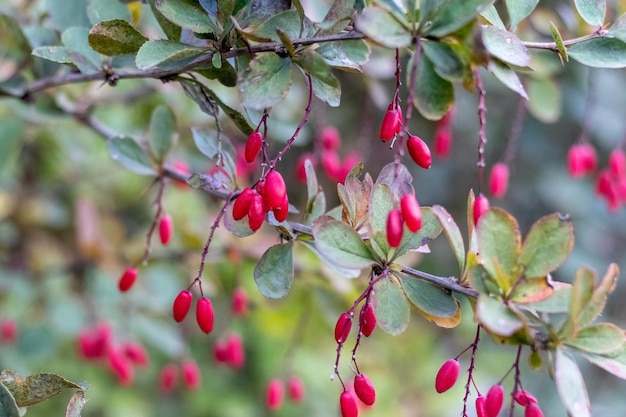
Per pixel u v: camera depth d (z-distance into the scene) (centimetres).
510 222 56
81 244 95
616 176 80
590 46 61
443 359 146
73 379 121
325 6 73
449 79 55
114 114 105
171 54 58
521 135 130
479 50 55
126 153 69
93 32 59
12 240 117
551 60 86
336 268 64
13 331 98
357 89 105
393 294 58
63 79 68
